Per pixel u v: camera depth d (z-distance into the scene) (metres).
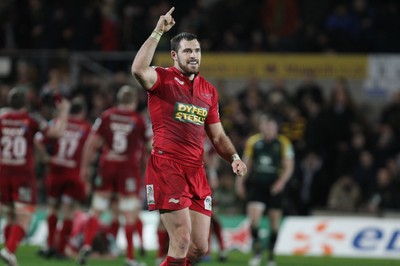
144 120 43.88
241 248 54.03
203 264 45.50
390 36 68.25
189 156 26.11
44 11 71.19
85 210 55.47
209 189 26.75
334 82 67.56
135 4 72.00
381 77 65.88
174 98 26.00
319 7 71.38
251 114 62.88
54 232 46.31
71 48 69.88
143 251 48.66
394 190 58.03
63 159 45.78
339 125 62.09
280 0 71.44
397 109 62.59
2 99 62.75
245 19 70.62
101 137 43.38
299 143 61.84
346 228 53.66
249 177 46.19
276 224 45.91
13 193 38.91
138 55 25.34
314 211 59.16
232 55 67.19
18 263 43.12
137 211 44.78
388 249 52.38
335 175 61.94
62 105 40.75
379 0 71.19
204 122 27.09
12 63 66.06
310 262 48.09
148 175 26.30
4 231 40.81
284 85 67.06
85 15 70.19
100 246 46.97
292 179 59.72
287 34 71.31
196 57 26.05
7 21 71.00
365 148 61.97
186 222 25.69
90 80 65.62
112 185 43.28
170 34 69.25
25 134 39.16
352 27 68.12
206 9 72.81
